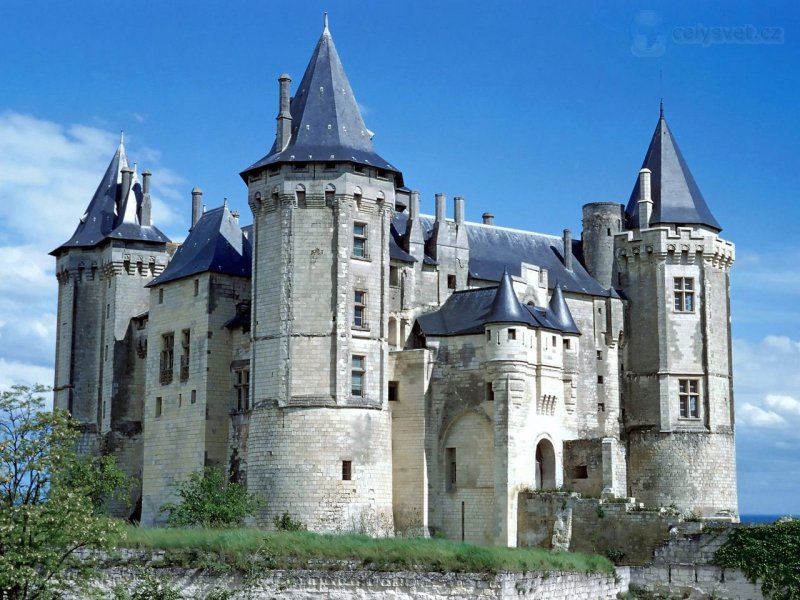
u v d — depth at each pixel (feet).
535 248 278.87
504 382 221.66
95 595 138.92
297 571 153.79
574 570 167.53
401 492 226.99
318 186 220.64
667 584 180.45
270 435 216.54
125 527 164.76
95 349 282.56
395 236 247.91
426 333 233.14
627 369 273.13
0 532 131.13
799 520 182.29
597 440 227.20
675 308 271.49
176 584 153.48
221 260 244.63
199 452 237.04
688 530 194.70
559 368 233.55
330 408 215.10
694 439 265.54
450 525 224.53
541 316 235.81
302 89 233.76
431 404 229.66
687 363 269.23
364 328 221.46
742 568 178.91
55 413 143.54
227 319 242.78
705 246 272.31
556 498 213.87
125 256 275.39
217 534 162.81
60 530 135.44
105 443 269.03
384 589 152.46
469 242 268.21
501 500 217.77
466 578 152.46
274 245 222.89
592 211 280.72
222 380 240.12
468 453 225.35
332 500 212.64
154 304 257.14
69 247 284.82
